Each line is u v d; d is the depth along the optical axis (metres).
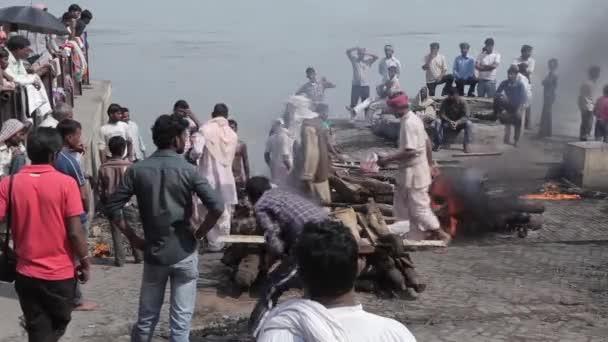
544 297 8.87
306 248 3.23
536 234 12.41
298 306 3.18
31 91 11.91
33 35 17.55
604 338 7.68
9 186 5.94
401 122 10.88
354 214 9.47
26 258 5.96
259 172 16.17
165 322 8.00
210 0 98.25
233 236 9.12
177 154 6.42
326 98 31.95
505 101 20.03
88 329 7.75
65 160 7.72
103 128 12.69
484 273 9.81
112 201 6.34
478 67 23.62
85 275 6.21
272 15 83.44
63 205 5.95
